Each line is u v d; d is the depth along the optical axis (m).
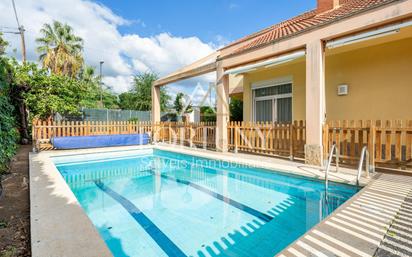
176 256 3.17
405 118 7.00
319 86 6.73
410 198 3.86
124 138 12.45
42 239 2.63
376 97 7.62
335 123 6.57
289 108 10.49
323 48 6.85
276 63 7.92
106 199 5.54
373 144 5.86
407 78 6.97
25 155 9.59
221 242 3.53
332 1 8.83
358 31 6.12
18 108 12.70
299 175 5.96
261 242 3.52
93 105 22.36
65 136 11.24
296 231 3.88
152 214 4.62
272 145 8.41
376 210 3.37
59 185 4.86
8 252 2.59
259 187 6.38
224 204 5.15
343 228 2.84
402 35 6.54
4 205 4.05
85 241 2.60
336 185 5.18
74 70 29.25
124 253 3.24
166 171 8.44
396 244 2.48
